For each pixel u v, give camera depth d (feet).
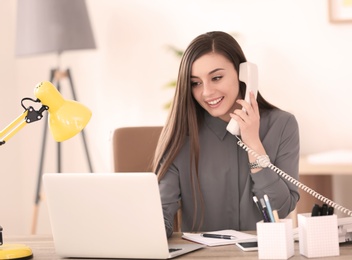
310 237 5.56
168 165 7.51
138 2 14.84
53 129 5.98
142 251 5.71
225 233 6.77
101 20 14.99
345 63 14.21
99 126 15.12
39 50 13.47
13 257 5.84
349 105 14.25
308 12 14.26
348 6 14.10
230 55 7.33
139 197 5.58
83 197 5.74
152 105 14.92
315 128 14.39
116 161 8.51
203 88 7.29
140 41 14.88
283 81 14.43
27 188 15.37
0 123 14.73
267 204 5.65
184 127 7.50
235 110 7.20
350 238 6.08
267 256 5.54
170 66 14.82
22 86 15.17
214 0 14.55
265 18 14.40
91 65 15.10
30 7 13.53
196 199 7.61
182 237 6.74
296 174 7.61
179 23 14.73
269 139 7.56
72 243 5.90
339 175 14.25
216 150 7.66
